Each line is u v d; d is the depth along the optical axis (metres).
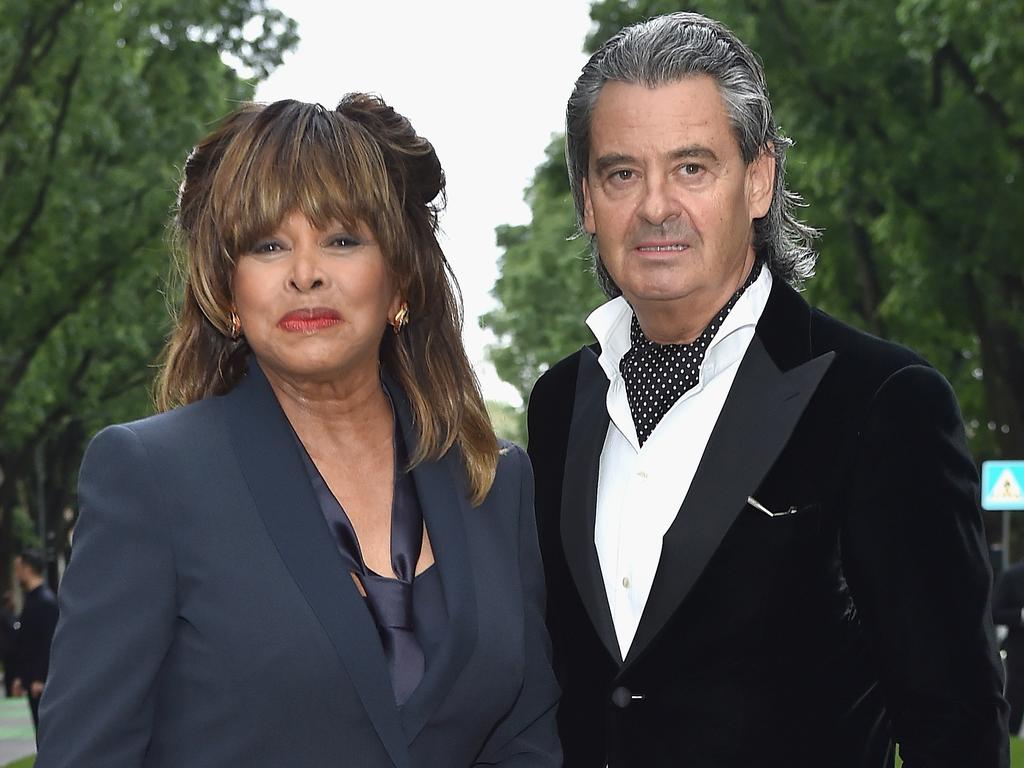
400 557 2.46
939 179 16.11
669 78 2.73
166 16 22.28
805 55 16.59
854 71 16.41
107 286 21.91
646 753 2.67
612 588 2.79
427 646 2.40
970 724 2.47
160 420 2.38
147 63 22.59
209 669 2.25
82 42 18.98
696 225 2.73
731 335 2.78
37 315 20.41
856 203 17.33
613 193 2.79
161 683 2.29
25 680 12.37
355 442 2.52
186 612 2.26
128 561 2.26
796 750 2.61
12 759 12.84
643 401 2.86
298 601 2.29
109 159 21.02
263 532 2.32
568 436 2.96
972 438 24.50
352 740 2.29
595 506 2.85
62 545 37.47
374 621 2.38
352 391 2.50
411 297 2.54
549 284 32.41
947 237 16.66
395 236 2.43
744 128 2.76
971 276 17.22
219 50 23.44
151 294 23.28
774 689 2.62
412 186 2.51
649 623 2.67
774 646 2.62
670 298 2.75
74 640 2.24
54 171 19.25
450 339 2.62
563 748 2.84
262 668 2.25
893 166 16.22
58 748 2.20
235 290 2.40
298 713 2.26
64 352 24.56
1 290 19.86
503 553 2.62
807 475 2.62
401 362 2.60
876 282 19.38
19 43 18.75
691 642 2.64
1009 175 16.11
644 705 2.68
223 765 2.24
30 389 24.42
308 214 2.36
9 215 19.27
